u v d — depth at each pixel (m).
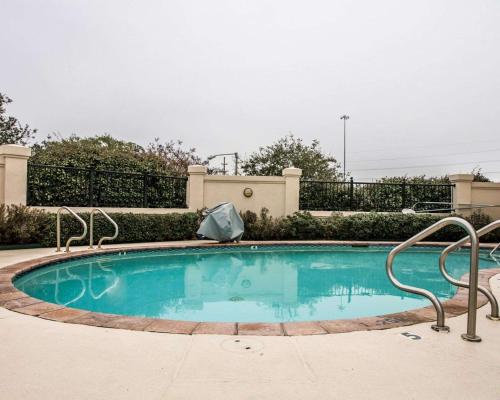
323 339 2.79
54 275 6.62
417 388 2.00
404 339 2.81
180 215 11.21
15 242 8.09
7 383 2.02
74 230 8.93
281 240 11.84
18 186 8.86
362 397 1.89
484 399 1.89
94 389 1.95
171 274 7.16
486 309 3.71
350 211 13.64
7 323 3.12
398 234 12.13
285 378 2.12
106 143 20.58
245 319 4.34
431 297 3.08
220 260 8.84
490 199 13.33
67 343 2.66
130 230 9.98
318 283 6.50
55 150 12.99
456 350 2.58
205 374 2.16
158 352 2.50
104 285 6.05
